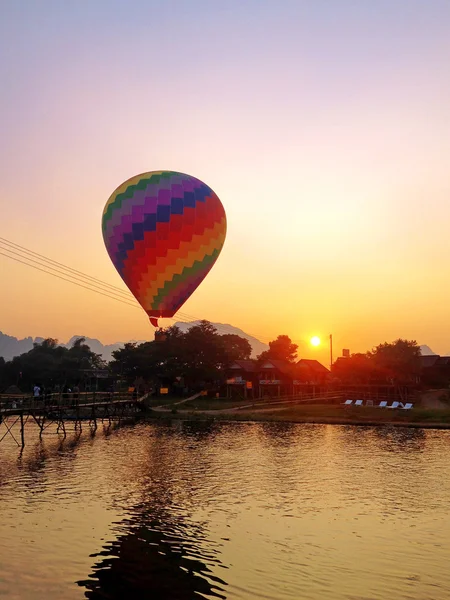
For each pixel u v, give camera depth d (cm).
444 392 9406
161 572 1823
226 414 7025
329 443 4772
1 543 2052
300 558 1962
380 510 2589
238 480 3219
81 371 11862
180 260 3878
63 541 2092
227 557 1962
